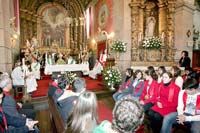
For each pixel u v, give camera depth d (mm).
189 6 8297
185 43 8328
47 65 9398
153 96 3924
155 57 8453
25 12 14711
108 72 7504
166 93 3527
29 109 3816
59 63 10312
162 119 3354
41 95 6473
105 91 7234
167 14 8656
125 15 8297
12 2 8766
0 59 5855
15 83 6285
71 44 16562
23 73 6293
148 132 3564
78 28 16516
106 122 1424
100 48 12117
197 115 2930
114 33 9391
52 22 16438
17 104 3773
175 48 8516
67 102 2670
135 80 4965
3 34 5867
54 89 3711
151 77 4277
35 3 15500
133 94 4578
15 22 9875
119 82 7578
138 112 1168
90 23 14586
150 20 9102
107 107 5535
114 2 9305
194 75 3824
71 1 16172
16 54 10336
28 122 2781
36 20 15820
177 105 3422
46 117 4680
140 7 8602
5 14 6230
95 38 13258
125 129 1148
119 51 8203
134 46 8375
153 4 9047
